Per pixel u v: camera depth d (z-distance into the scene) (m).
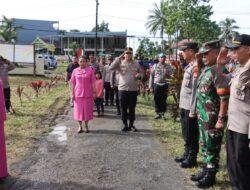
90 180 6.94
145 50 50.03
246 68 5.19
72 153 8.62
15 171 7.37
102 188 6.57
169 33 33.88
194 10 32.62
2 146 6.69
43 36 90.31
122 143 9.59
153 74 13.40
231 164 5.49
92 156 8.41
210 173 6.51
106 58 16.34
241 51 5.21
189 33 32.91
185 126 7.43
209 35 33.06
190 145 7.49
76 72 10.73
